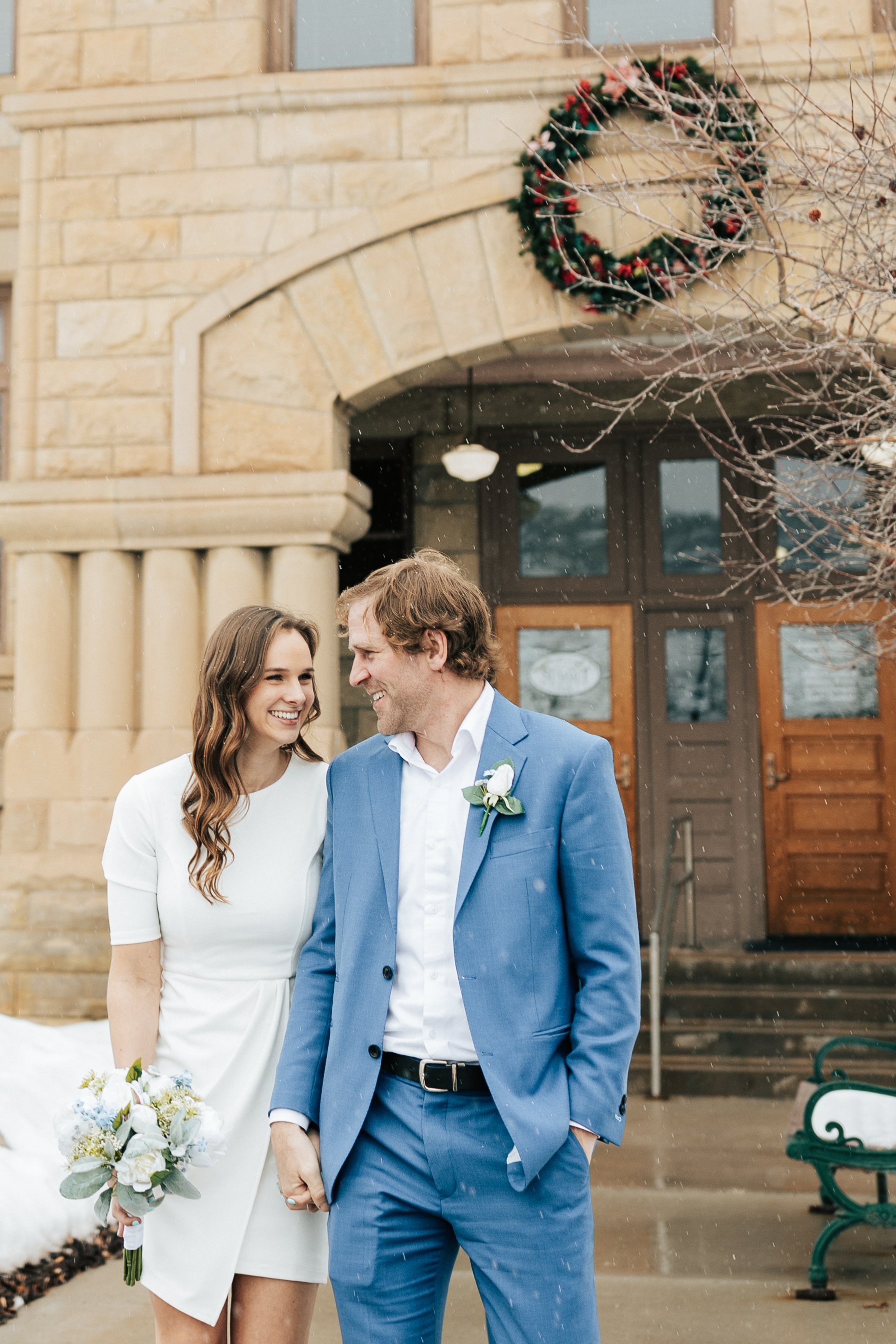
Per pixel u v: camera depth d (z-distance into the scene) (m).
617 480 9.02
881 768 8.73
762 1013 7.10
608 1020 2.04
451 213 6.70
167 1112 2.10
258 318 6.91
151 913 2.34
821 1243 3.69
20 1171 4.10
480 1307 3.66
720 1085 6.52
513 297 6.66
